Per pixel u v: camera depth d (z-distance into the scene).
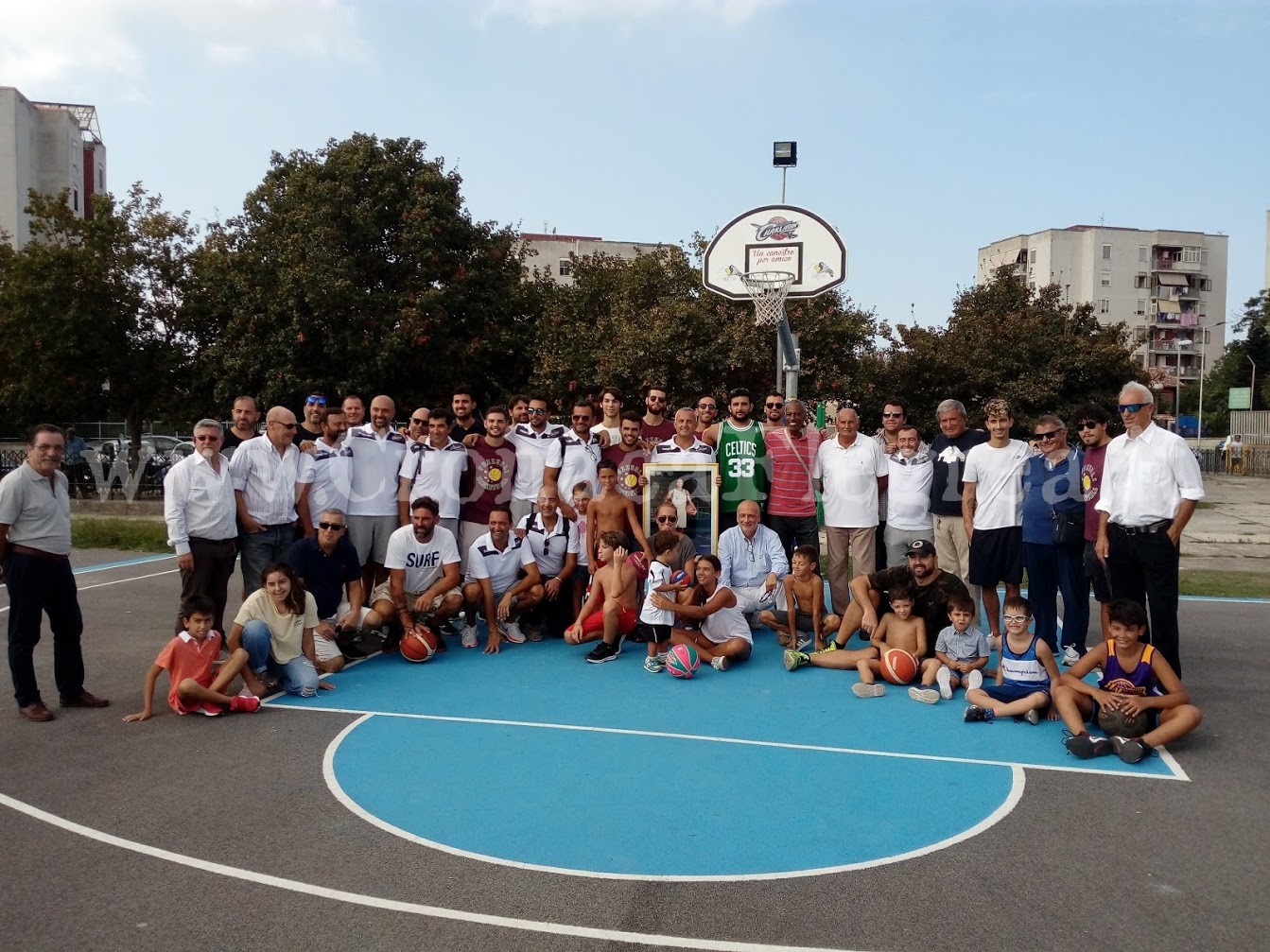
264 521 8.11
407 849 4.55
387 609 8.51
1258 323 62.81
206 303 23.52
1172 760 5.83
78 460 23.16
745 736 6.28
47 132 48.78
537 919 3.88
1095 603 11.06
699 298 19.17
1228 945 3.67
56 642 6.82
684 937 3.74
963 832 4.75
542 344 21.50
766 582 8.63
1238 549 16.47
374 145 22.36
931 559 7.57
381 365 20.98
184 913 3.93
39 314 22.67
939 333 21.69
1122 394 6.68
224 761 5.78
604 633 8.37
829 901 4.04
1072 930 3.79
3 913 3.94
